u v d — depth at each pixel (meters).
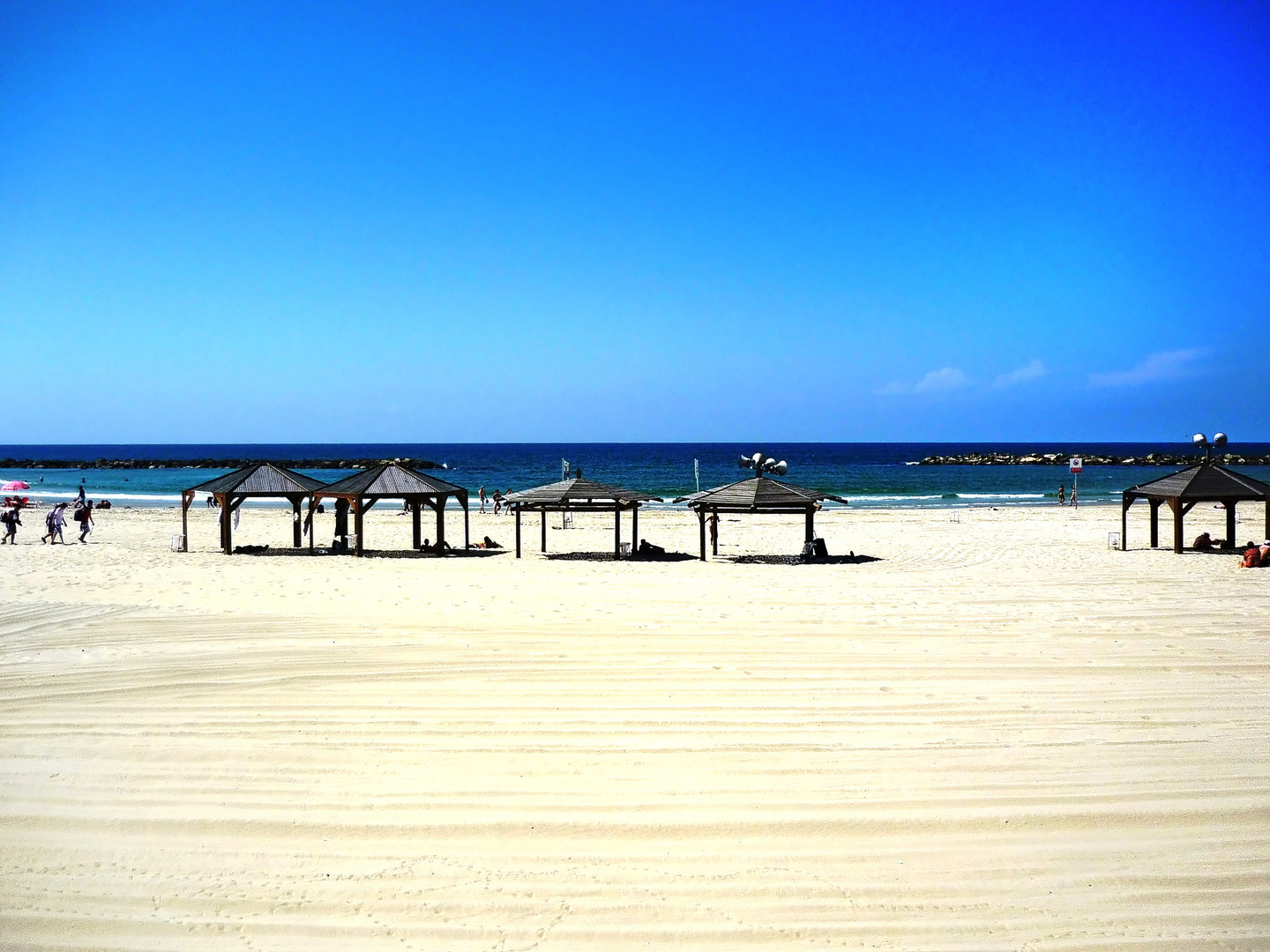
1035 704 7.67
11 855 4.85
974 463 109.50
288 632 10.55
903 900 4.47
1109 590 14.48
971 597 13.70
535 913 4.34
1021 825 5.26
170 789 5.72
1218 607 12.66
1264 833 5.18
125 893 4.49
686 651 9.65
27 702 7.56
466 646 9.83
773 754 6.43
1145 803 5.56
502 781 5.89
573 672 8.73
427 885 4.58
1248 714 7.40
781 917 4.31
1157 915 4.34
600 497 20.09
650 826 5.23
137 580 15.17
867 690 8.12
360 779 5.91
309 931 4.19
